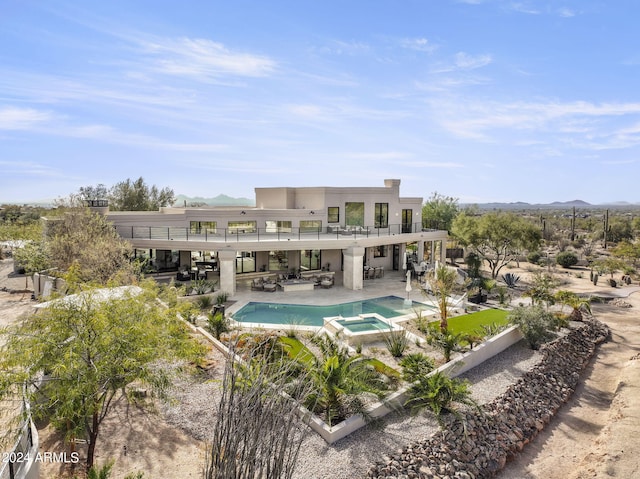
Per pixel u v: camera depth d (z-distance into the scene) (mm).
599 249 56719
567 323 19141
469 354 14102
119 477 7336
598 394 14383
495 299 23156
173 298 12133
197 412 9695
